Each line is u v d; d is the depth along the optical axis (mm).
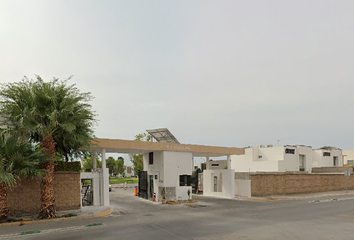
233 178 26500
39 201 16312
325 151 58906
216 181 28469
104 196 19188
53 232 11461
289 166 52594
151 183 25031
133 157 44000
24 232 11484
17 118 14078
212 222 13281
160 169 22938
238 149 27359
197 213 16594
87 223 13484
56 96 14758
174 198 22672
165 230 11430
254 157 55125
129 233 10922
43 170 14641
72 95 15648
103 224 13109
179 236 10289
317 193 32188
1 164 13102
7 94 14500
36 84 15211
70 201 17125
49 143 15000
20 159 13688
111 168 84312
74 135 15180
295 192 30359
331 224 12602
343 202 22719
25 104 14438
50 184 15055
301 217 14672
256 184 27328
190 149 23953
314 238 9914
